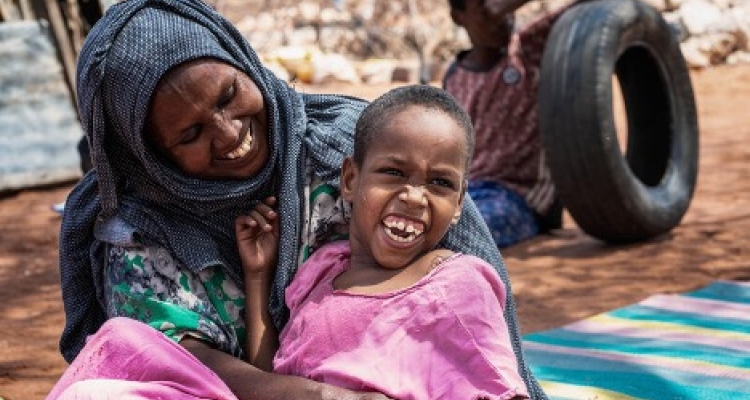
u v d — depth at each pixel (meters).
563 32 6.18
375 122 2.47
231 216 2.61
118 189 2.62
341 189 2.58
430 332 2.35
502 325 2.35
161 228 2.56
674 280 5.59
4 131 9.84
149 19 2.46
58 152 9.98
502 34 6.42
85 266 2.76
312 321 2.45
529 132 6.61
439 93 2.49
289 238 2.59
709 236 6.62
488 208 6.52
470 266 2.41
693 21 16.06
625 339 4.42
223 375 2.41
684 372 3.91
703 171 9.62
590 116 5.98
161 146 2.49
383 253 2.44
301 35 19.11
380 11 19.30
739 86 14.65
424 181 2.43
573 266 6.02
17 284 6.49
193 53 2.42
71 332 2.83
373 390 2.33
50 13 10.27
